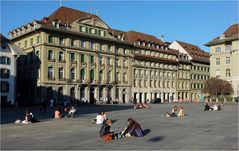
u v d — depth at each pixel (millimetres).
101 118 28453
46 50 70500
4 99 63188
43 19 75250
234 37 86125
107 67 84188
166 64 105750
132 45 91750
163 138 19078
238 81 85188
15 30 80188
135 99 92375
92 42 80812
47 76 70500
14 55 65250
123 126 26250
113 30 91812
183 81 113188
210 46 93188
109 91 84750
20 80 77500
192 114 38500
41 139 19266
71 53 75688
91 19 80250
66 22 76000
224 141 17578
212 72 92125
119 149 15797
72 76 76000
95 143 17672
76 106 63906
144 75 96438
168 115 35562
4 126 26781
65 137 20016
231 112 41688
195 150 15188
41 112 45562
